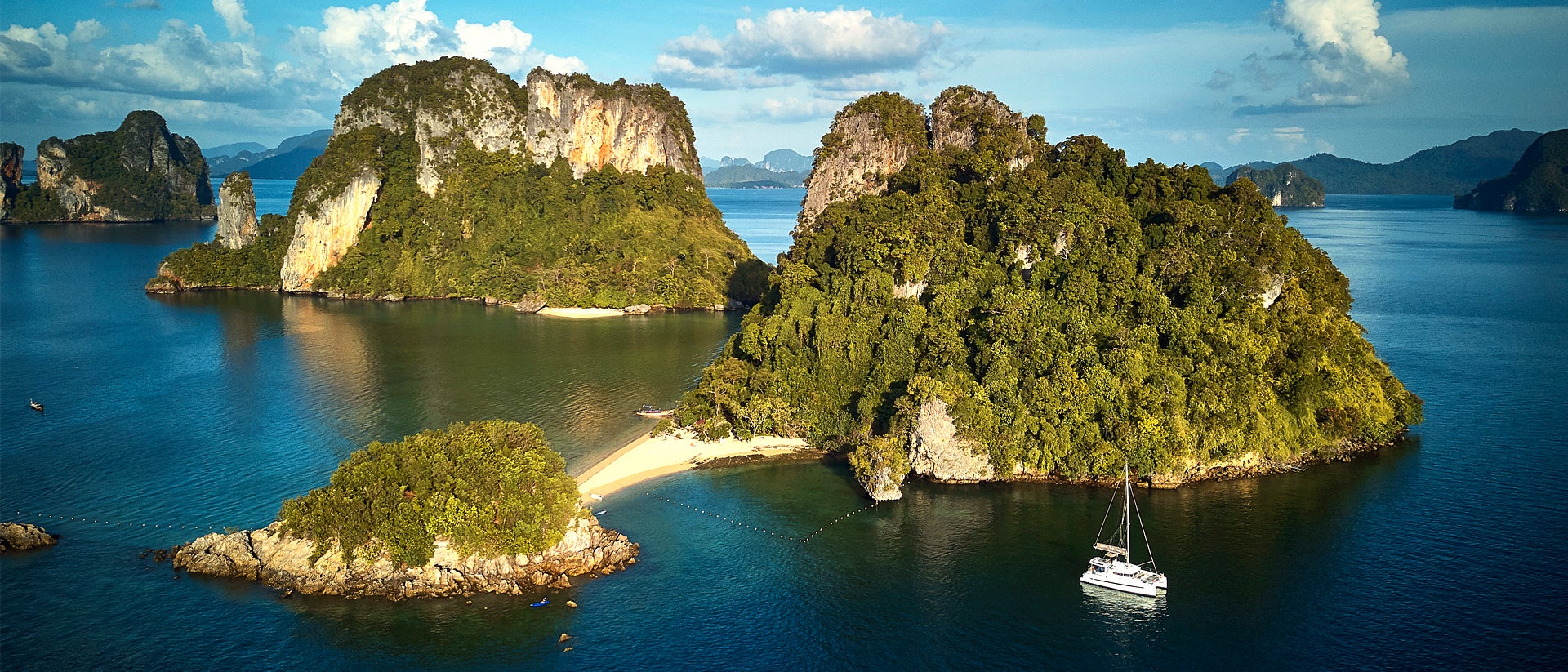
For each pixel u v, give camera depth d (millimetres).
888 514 123875
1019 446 132125
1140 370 134000
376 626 95875
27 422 156875
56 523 117062
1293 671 89875
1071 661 92188
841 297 159625
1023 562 111125
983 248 163750
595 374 195875
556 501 106875
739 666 91500
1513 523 118562
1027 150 195125
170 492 126875
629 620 98625
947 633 97062
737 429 151375
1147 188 172875
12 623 94688
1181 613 99688
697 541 116688
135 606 98062
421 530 102000
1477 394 172500
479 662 91125
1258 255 151875
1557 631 94938
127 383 184250
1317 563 109000
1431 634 94812
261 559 104688
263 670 89062
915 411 134375
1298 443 138500
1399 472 135375
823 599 103500
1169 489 129875
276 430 154125
